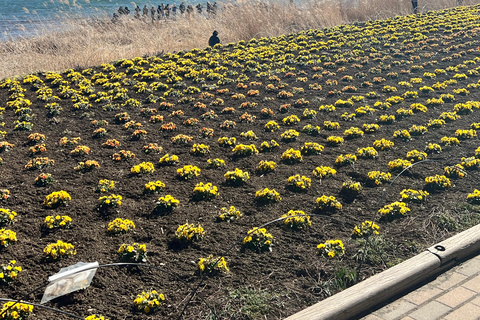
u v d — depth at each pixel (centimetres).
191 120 877
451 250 474
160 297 420
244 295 430
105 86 1088
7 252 490
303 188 640
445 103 1004
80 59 1330
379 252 498
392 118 899
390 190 645
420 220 566
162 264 479
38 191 626
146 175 679
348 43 1467
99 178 668
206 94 1028
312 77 1176
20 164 712
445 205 599
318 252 500
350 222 563
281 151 775
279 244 517
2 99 1006
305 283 453
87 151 747
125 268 469
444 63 1278
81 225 549
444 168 701
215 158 745
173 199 589
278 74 1198
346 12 1925
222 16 1798
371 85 1120
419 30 1616
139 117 912
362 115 939
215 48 1469
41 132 841
